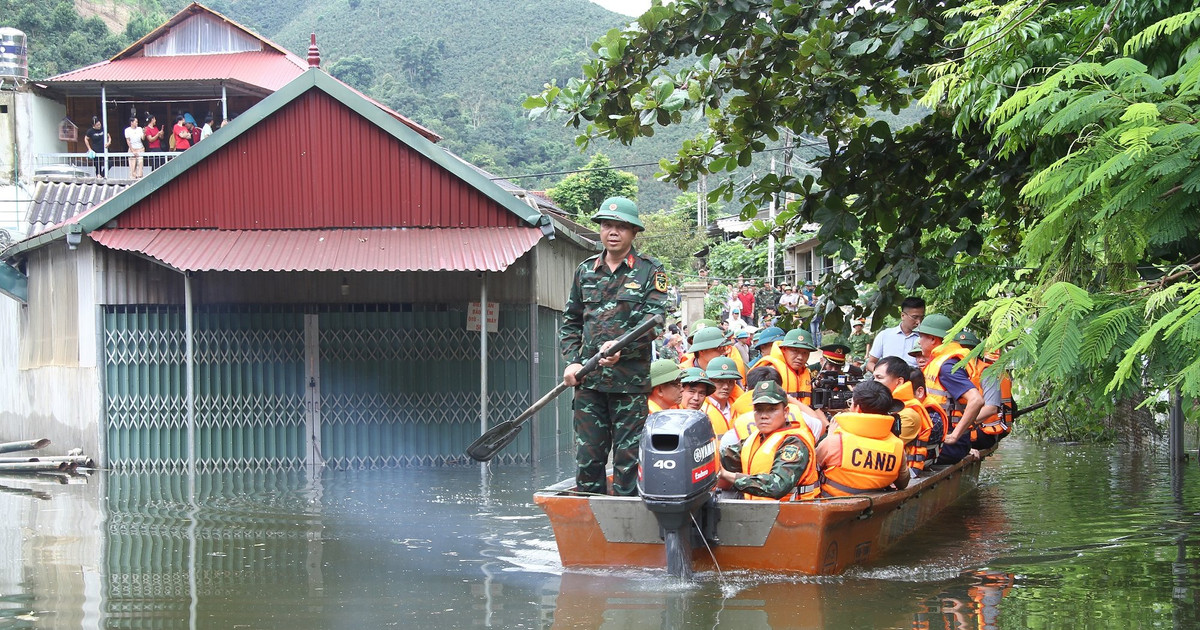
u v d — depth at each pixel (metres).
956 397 8.97
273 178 13.58
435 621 4.95
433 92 95.69
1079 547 6.89
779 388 6.41
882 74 9.35
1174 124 3.96
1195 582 5.75
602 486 6.69
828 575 6.05
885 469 6.58
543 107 9.00
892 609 5.17
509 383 13.85
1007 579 5.93
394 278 13.84
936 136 9.30
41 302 15.00
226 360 13.71
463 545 7.11
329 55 110.75
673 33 8.90
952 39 6.93
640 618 5.00
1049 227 4.48
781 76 9.19
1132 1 5.14
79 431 13.95
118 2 74.50
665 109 8.75
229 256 12.70
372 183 13.57
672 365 7.55
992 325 4.41
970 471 9.66
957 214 9.30
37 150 26.09
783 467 6.28
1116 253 4.41
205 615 5.07
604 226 6.51
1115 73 4.29
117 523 8.20
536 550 6.89
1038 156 5.54
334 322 13.80
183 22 28.78
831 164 9.54
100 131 26.36
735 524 6.02
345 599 5.42
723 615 5.06
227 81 25.55
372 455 13.70
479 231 13.43
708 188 53.47
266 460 13.65
